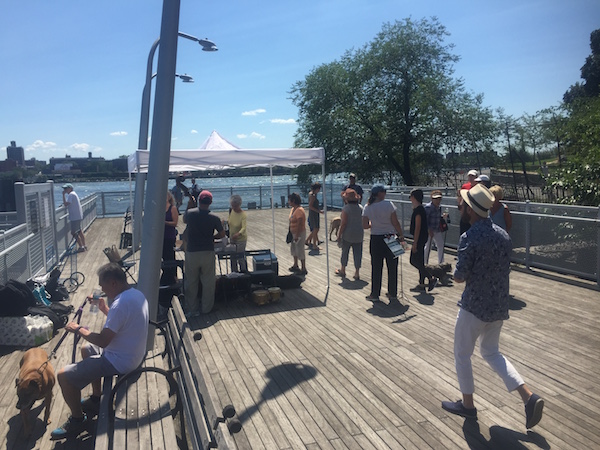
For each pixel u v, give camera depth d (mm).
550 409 4207
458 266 3822
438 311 7121
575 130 13852
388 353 5559
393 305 7480
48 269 10648
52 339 6363
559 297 7590
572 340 5793
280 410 4297
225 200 25688
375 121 29141
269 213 22453
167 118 5324
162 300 7797
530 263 9398
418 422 4043
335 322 6742
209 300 7277
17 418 4387
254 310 7438
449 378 4871
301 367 5223
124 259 11992
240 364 5352
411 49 28938
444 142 28875
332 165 30172
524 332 6086
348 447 3715
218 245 8445
